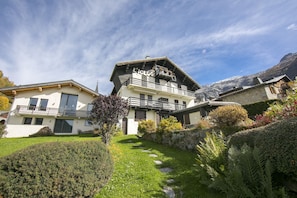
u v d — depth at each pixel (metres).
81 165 2.96
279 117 4.43
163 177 4.93
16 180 2.36
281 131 2.77
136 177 4.85
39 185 2.43
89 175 2.99
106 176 3.43
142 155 7.48
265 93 20.14
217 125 7.39
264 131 3.19
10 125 15.49
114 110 8.28
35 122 16.86
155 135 11.91
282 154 2.59
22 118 16.28
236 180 2.75
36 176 2.46
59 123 17.95
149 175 4.97
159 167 5.95
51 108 17.45
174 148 9.45
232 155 3.15
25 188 2.34
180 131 9.61
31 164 2.53
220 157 4.09
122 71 21.70
